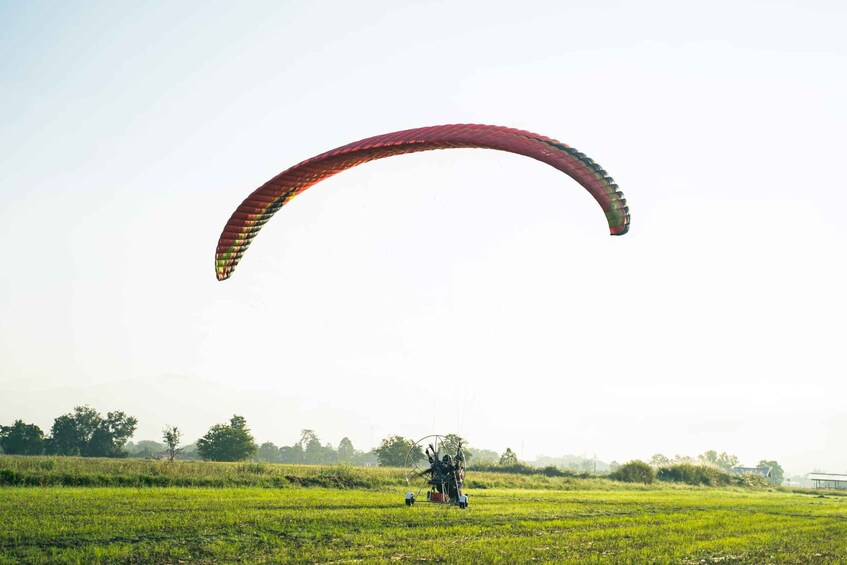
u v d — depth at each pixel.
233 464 56.34
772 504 42.84
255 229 28.36
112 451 146.75
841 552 20.23
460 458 28.86
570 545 18.94
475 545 17.89
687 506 36.38
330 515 22.78
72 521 19.36
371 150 24.28
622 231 26.00
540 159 25.48
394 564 15.04
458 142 24.80
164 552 15.52
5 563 13.89
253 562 14.73
